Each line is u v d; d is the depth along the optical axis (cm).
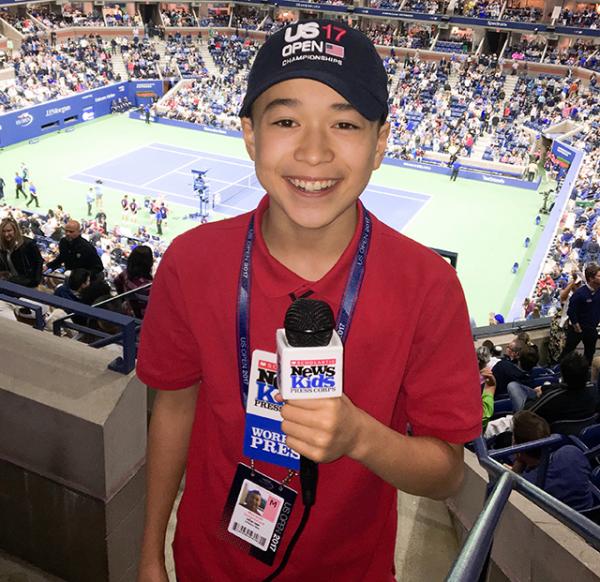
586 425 589
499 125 4475
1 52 4591
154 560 191
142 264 784
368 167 149
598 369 836
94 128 4653
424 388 162
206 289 165
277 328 159
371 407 163
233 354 164
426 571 483
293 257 161
